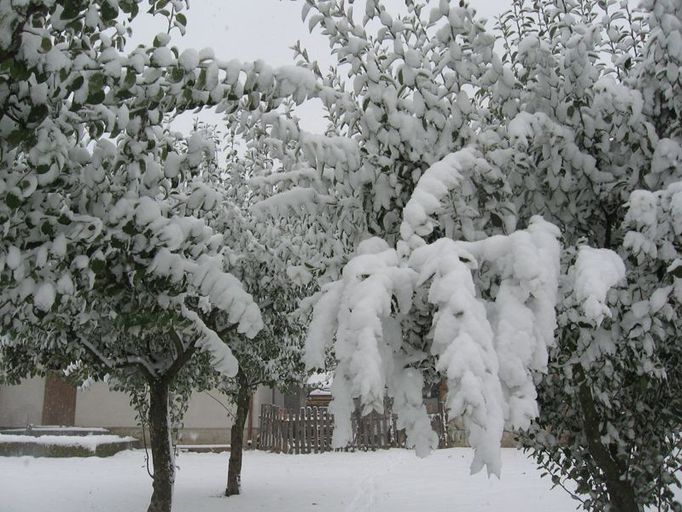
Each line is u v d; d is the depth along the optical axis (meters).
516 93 3.14
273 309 7.77
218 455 18.16
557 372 3.36
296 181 3.02
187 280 3.65
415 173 2.84
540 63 3.22
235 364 4.72
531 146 3.13
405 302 2.09
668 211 2.58
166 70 2.68
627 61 3.55
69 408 19.06
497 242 2.14
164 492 6.14
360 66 2.89
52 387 19.02
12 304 3.22
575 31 3.23
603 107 3.12
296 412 19.00
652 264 2.79
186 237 3.43
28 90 2.36
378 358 1.83
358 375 1.81
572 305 2.64
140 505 9.20
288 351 9.53
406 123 2.80
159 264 3.24
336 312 2.17
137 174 3.03
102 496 9.84
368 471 13.67
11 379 8.28
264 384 10.59
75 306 3.51
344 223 2.97
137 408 8.39
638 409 3.48
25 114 2.41
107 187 3.06
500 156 2.89
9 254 2.64
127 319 3.80
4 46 2.13
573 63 3.12
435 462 15.11
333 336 2.21
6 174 2.59
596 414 3.46
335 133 3.47
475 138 2.93
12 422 18.80
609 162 3.26
